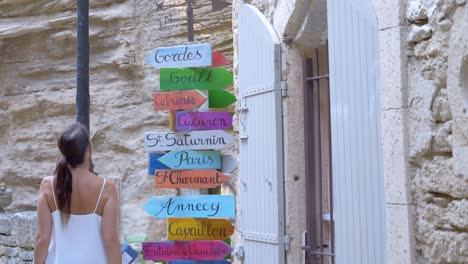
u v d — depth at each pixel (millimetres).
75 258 3361
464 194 3287
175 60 5320
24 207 17328
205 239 5309
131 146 15836
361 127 4035
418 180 3594
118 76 16156
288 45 5098
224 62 5406
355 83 4098
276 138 5055
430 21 3504
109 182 3531
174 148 5328
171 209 5289
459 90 3299
